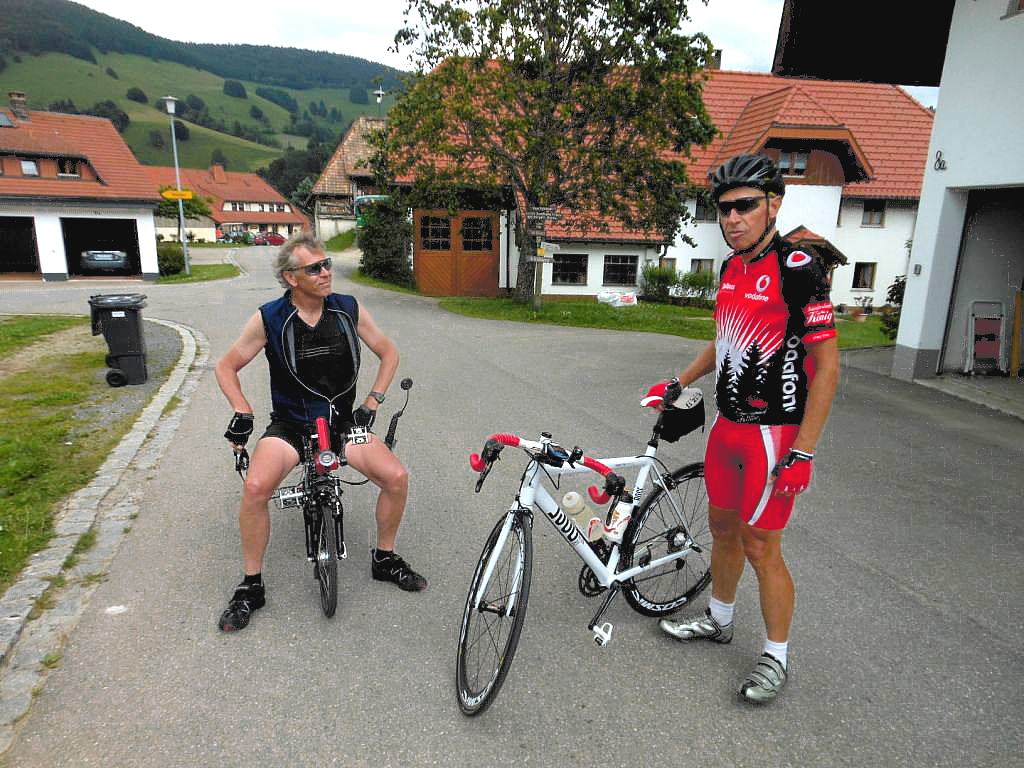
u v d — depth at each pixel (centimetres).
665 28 1386
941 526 437
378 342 344
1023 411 713
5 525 400
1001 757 246
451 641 311
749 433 255
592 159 1482
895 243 2281
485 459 267
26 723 253
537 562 386
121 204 2369
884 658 303
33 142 2427
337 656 298
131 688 273
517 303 1752
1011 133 727
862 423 670
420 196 1617
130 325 756
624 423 668
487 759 242
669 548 324
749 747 250
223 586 350
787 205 2155
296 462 322
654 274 2159
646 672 292
